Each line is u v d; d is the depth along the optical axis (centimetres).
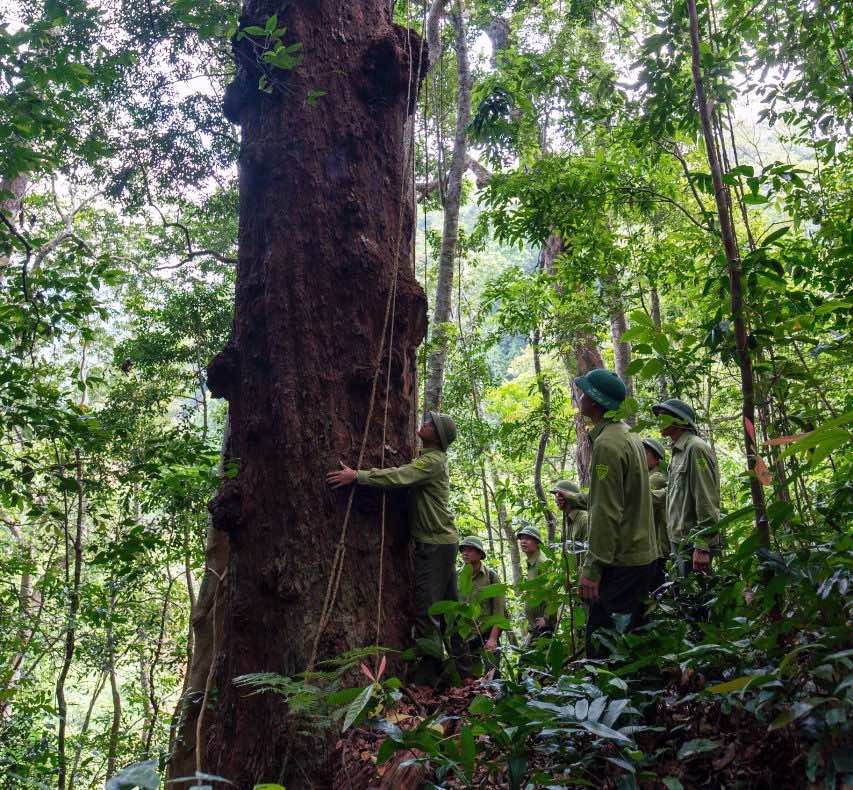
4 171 552
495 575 538
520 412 1494
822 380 306
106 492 672
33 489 657
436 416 385
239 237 400
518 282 968
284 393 354
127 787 156
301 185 380
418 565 374
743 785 232
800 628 239
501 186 687
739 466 1023
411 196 426
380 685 251
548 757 257
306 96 392
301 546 338
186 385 1330
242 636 338
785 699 229
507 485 488
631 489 338
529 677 293
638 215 738
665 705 272
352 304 374
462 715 287
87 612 703
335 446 354
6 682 748
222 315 1263
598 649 323
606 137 740
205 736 485
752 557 275
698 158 898
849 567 241
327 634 328
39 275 604
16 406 541
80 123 951
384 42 405
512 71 857
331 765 299
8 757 609
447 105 1179
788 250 403
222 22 408
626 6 991
